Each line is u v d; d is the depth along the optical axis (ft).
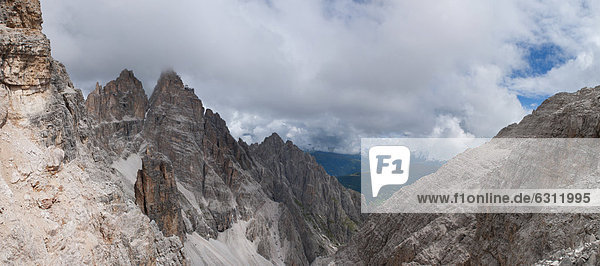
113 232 140.87
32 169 114.62
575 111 200.13
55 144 131.13
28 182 112.78
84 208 129.08
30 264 97.86
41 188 115.75
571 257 106.32
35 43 122.01
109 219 141.59
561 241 140.26
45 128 126.62
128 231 153.58
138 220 162.81
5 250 92.32
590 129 179.73
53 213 116.57
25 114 121.90
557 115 219.41
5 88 118.01
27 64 121.19
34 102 125.80
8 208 99.50
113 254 136.15
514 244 170.71
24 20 124.57
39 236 105.40
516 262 163.02
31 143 119.14
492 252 197.98
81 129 182.29
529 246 157.99
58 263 107.04
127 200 172.55
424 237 295.48
